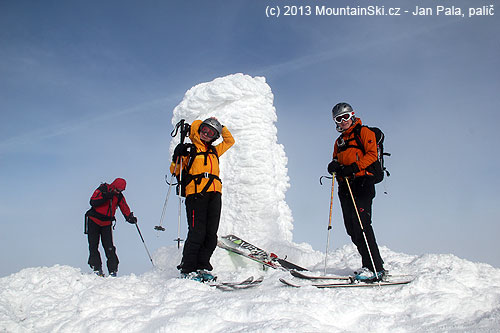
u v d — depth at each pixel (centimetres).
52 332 355
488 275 426
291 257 613
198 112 696
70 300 404
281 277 451
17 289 437
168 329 325
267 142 689
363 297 377
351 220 440
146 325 342
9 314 388
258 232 659
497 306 364
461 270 425
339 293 373
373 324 333
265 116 697
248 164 669
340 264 552
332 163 445
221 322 332
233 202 672
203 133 473
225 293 401
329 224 455
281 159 747
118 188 677
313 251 636
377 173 425
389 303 368
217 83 686
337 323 339
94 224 675
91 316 366
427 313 353
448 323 337
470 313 353
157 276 550
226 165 685
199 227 462
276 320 322
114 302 389
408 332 329
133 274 477
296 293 367
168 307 362
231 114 680
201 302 368
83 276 464
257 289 419
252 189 666
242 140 677
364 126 439
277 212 681
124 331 337
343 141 447
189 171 476
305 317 331
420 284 389
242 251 580
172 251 666
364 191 428
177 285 414
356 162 422
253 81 704
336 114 439
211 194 472
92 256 666
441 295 368
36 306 404
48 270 484
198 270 459
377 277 413
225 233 667
